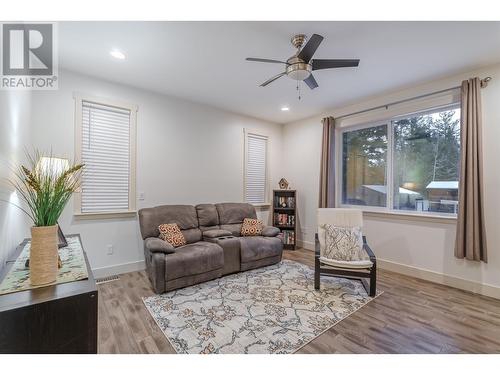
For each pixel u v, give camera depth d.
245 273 3.43
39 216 1.30
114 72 3.02
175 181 3.90
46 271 1.28
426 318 2.29
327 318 2.27
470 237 2.79
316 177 4.82
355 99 3.91
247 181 4.93
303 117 4.98
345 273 2.84
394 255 3.62
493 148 2.75
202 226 3.84
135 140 3.47
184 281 2.86
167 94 3.76
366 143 4.17
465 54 2.54
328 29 2.15
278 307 2.46
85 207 3.11
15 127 2.10
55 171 1.68
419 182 3.52
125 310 2.36
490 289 2.76
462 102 2.88
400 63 2.74
